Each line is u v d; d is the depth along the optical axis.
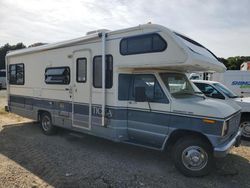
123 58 4.93
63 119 6.52
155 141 4.81
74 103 6.11
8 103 8.86
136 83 5.08
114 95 5.10
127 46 4.87
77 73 5.97
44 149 5.78
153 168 4.72
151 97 4.78
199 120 4.21
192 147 4.33
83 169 4.58
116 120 5.11
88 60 5.64
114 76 5.09
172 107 4.50
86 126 5.82
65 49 6.30
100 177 4.24
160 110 4.65
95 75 5.50
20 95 8.22
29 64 7.67
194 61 4.10
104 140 6.66
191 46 4.52
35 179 4.11
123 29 4.93
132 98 5.09
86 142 6.45
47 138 6.84
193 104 4.31
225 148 4.04
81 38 5.78
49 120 7.09
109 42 5.19
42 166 4.68
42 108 7.23
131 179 4.20
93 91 5.56
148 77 4.88
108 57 5.22
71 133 7.18
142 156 5.39
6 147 5.90
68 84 6.27
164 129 4.61
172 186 3.98
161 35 4.40
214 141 4.08
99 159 5.15
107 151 5.71
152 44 4.51
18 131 7.71
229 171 4.62
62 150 5.72
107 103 5.27
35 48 7.33
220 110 4.12
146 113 4.85
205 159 4.26
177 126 4.45
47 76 6.95
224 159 5.26
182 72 5.51
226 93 7.50
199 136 4.37
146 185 3.99
